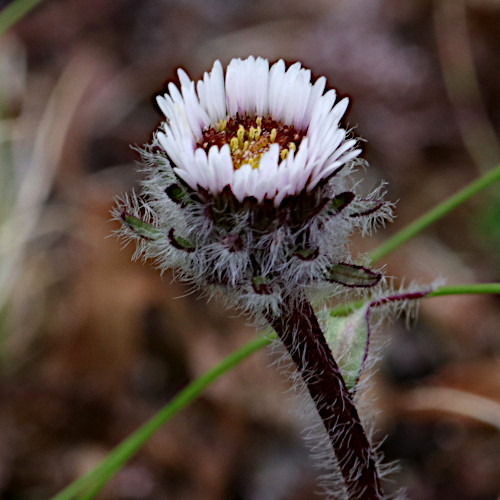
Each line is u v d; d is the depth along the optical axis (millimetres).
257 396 249
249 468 246
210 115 172
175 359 264
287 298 175
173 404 199
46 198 299
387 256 282
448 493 239
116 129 324
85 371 254
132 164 312
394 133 321
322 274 171
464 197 204
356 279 171
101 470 202
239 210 167
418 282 278
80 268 262
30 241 289
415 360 263
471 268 287
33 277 281
